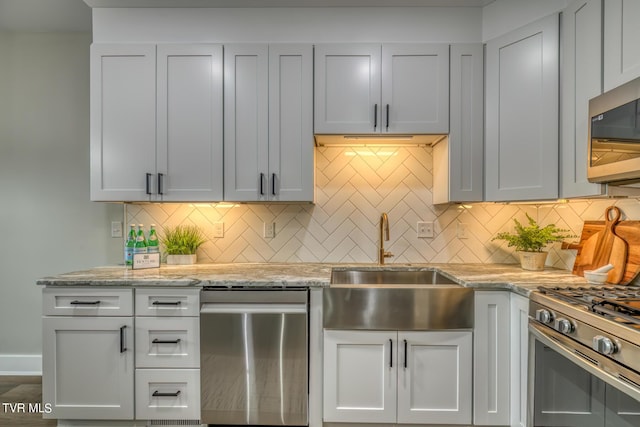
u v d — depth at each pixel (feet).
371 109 6.59
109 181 6.69
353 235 7.83
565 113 5.56
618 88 4.25
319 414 5.66
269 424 5.69
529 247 6.86
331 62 6.61
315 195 7.82
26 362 8.20
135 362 5.74
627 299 3.96
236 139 6.66
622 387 3.24
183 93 6.65
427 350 5.57
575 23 5.34
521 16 6.24
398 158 7.80
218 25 6.78
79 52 8.16
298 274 6.20
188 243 7.52
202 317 5.63
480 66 6.57
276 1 6.62
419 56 6.57
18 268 8.22
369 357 5.60
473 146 6.56
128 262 6.92
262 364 5.65
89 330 5.74
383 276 7.33
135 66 6.66
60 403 5.75
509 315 5.51
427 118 6.56
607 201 5.73
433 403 5.56
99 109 6.68
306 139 6.64
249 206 7.84
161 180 6.66
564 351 4.06
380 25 6.75
